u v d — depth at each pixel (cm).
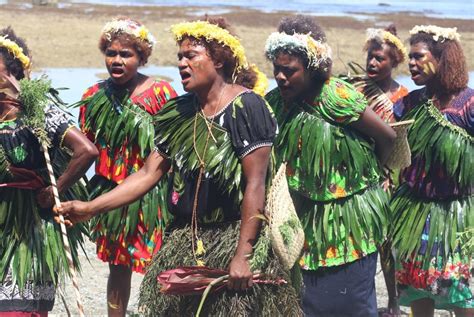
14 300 649
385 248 857
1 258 654
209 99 623
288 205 616
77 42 2734
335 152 722
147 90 816
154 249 809
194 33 615
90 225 819
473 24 3947
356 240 728
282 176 624
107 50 812
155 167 649
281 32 708
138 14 3825
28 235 656
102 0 4159
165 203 809
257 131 611
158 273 641
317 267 733
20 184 651
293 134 726
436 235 775
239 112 613
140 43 808
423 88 811
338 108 714
